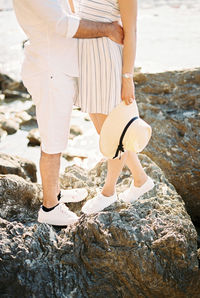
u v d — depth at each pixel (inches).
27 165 139.1
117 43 92.0
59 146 97.0
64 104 93.7
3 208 106.1
